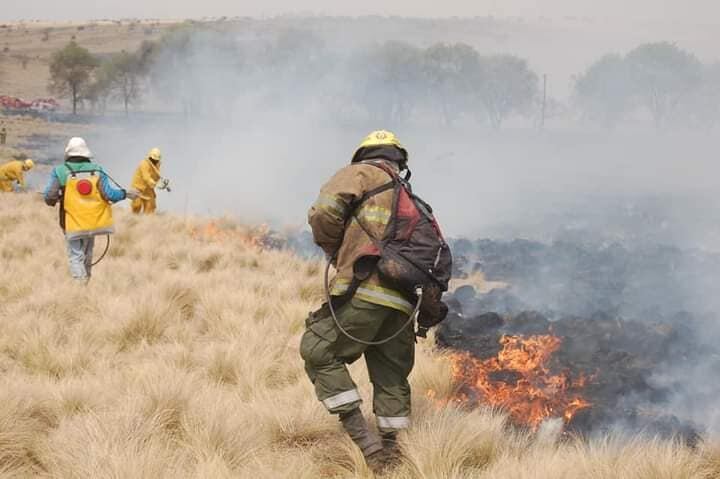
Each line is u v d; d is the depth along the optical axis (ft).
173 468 14.71
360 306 14.43
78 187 31.63
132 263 36.76
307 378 20.18
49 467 15.51
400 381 15.67
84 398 18.52
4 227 48.08
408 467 15.08
